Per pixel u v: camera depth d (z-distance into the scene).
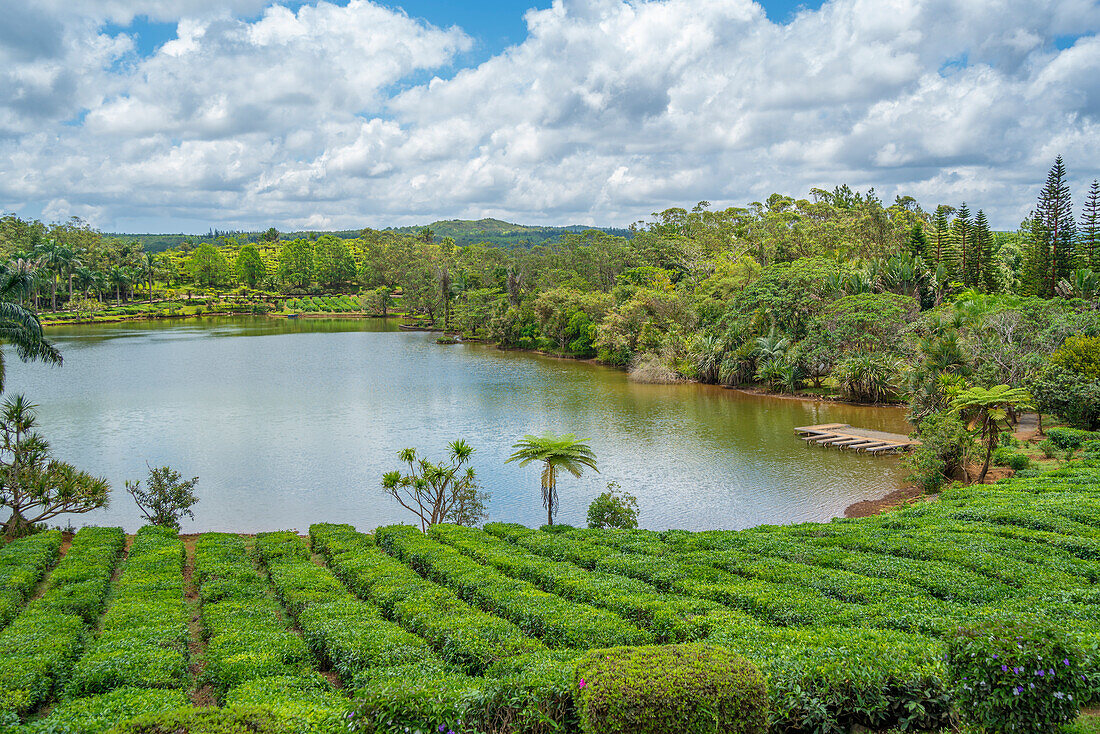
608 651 11.25
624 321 98.38
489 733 11.84
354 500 39.19
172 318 184.62
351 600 21.41
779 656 12.89
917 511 30.45
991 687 9.72
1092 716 10.44
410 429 56.22
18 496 32.16
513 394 74.19
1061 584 18.52
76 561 25.67
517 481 43.16
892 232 111.38
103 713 12.75
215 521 36.00
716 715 9.72
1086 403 45.53
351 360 103.81
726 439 53.09
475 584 21.62
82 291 182.25
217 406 65.44
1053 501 28.25
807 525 29.69
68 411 62.12
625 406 67.19
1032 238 89.75
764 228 130.00
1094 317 55.31
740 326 80.56
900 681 11.56
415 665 14.89
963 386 49.59
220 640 17.62
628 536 28.94
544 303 116.44
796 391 74.25
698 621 16.02
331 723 11.59
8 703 13.57
